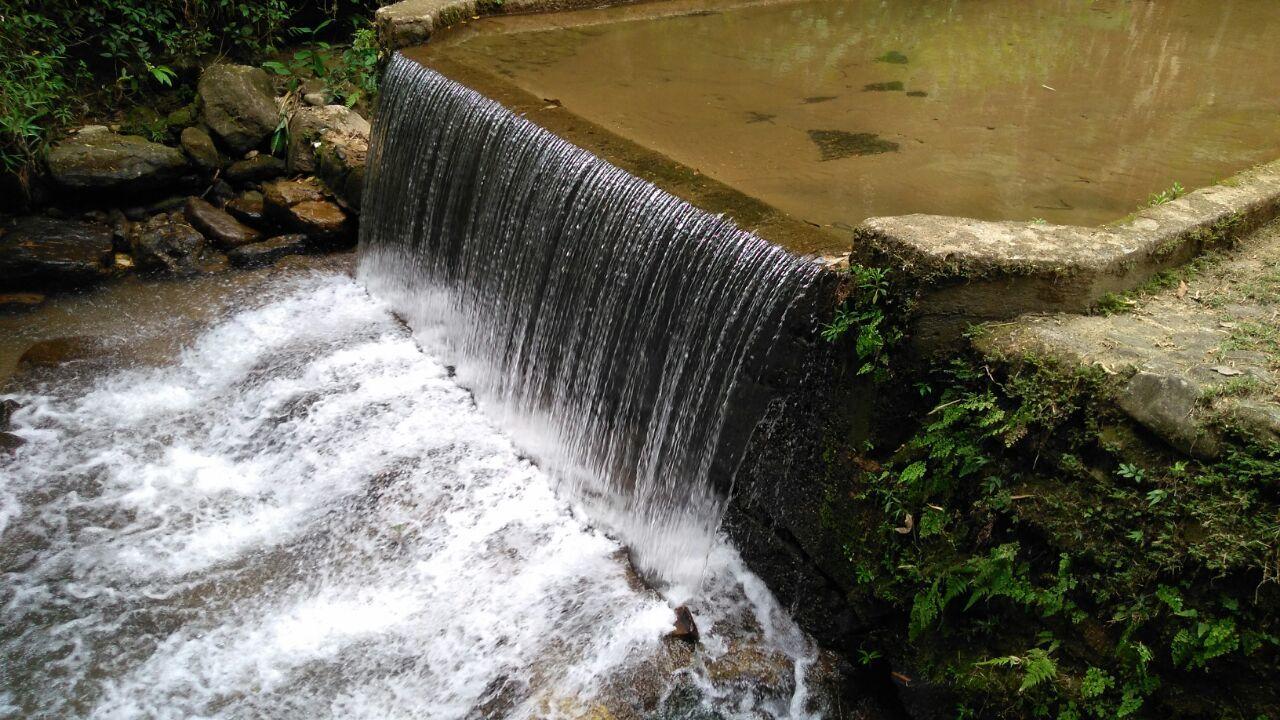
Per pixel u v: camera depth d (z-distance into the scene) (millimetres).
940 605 3625
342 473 5504
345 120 8281
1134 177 5172
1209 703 2998
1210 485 2912
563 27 8055
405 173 7059
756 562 4488
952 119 6078
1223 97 6414
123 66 8727
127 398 6168
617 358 5039
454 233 6508
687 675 4184
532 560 4855
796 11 8609
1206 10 8508
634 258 4863
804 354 3992
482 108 6156
